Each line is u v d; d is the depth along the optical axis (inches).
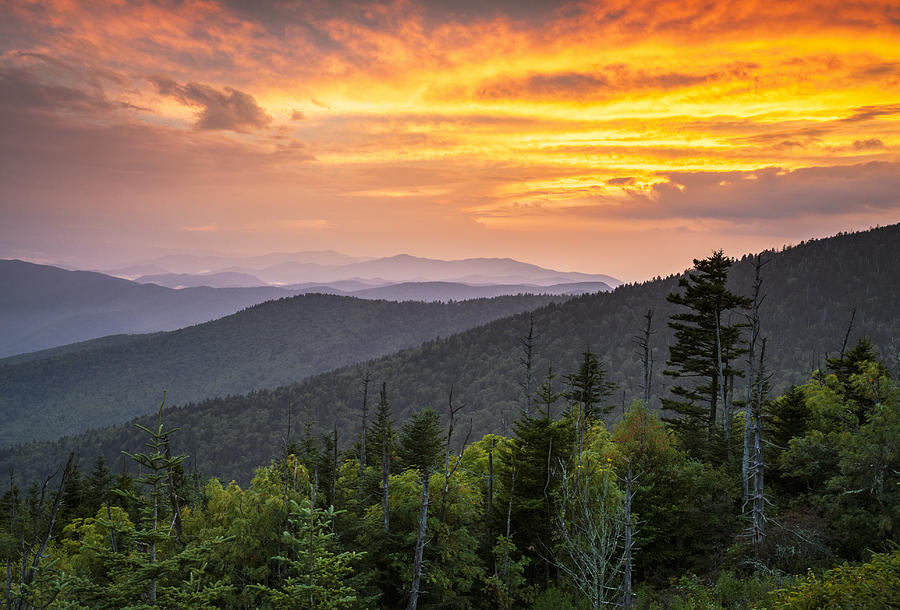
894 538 735.7
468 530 973.2
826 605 427.8
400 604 890.7
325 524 598.5
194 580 553.9
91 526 844.0
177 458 550.3
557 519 899.4
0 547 957.8
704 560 922.7
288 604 564.4
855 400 992.9
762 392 866.1
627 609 587.5
